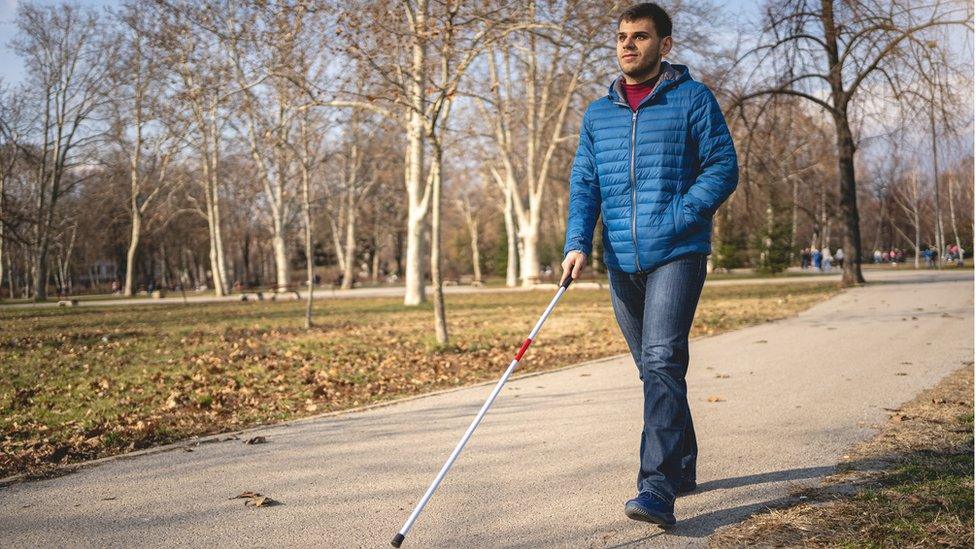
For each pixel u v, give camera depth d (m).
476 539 3.45
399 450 5.17
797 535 3.31
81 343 14.27
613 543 3.35
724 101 22.14
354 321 18.17
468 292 35.94
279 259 40.34
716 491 4.02
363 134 30.72
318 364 10.32
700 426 5.62
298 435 5.77
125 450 5.52
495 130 33.50
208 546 3.44
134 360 11.29
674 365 3.53
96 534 3.63
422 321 17.66
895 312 14.88
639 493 3.49
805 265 55.94
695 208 3.52
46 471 4.82
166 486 4.43
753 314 16.33
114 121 38.56
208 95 14.25
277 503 4.05
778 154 23.83
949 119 19.39
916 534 3.21
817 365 8.48
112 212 52.06
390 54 11.80
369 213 54.81
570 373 8.73
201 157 38.81
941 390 6.61
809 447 4.86
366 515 3.81
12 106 35.78
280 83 13.10
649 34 3.64
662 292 3.58
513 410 6.52
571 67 23.41
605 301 23.95
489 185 50.50
